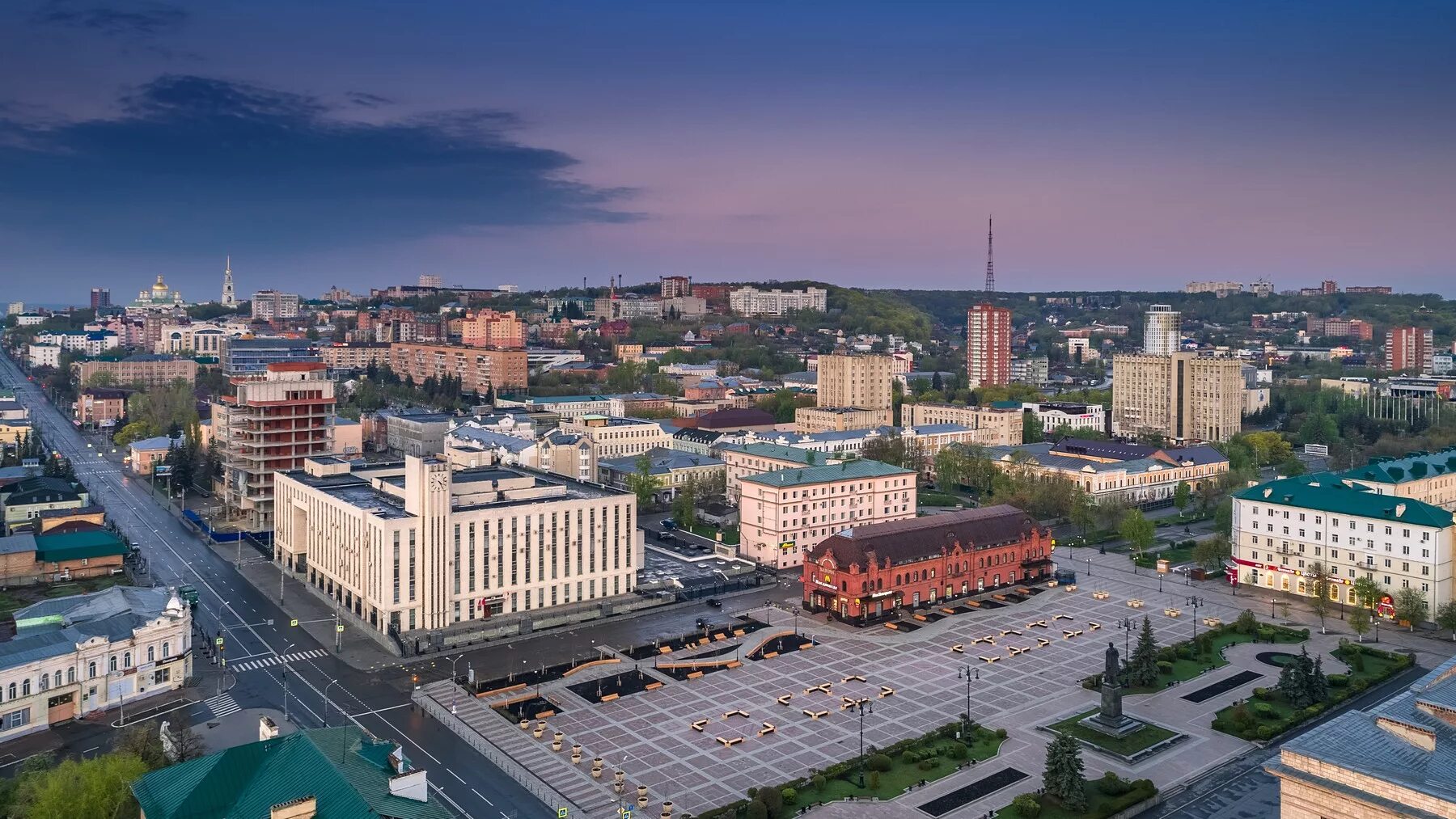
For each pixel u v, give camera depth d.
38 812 116.19
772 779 150.25
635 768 153.75
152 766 134.88
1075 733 166.00
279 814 102.44
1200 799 144.62
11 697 162.62
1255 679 191.00
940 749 159.25
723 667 197.75
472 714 173.75
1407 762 102.75
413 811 106.75
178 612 185.50
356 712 174.12
